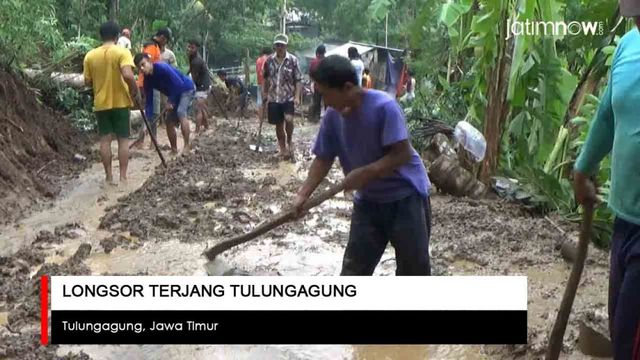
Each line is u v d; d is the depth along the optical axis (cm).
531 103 824
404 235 418
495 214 696
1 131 822
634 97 250
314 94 1703
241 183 813
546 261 554
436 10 914
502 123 797
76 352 389
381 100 395
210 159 973
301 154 1091
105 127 809
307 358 392
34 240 595
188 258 543
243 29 2712
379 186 414
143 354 390
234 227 626
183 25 2197
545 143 784
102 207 711
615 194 265
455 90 1020
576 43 768
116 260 539
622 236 264
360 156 409
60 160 927
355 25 3556
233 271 499
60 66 1162
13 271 512
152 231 610
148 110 1060
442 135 873
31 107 959
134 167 934
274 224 454
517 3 751
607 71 749
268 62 1005
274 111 1002
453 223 660
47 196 754
